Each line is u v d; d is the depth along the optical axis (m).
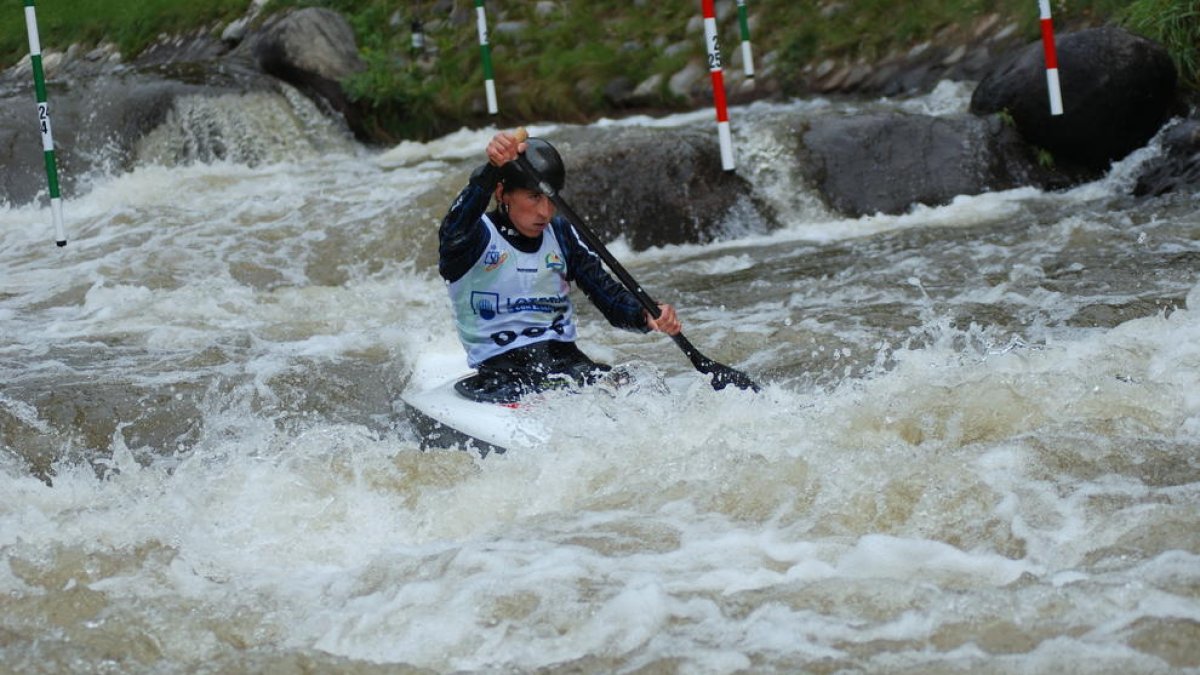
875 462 4.52
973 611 3.48
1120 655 3.21
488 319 5.63
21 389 6.86
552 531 4.30
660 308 5.54
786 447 4.81
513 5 16.20
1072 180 11.63
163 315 8.60
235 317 8.59
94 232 10.96
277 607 3.94
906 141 11.62
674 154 11.27
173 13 18.28
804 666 3.28
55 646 3.67
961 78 13.43
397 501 4.84
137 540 4.50
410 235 10.50
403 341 7.83
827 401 5.37
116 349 7.76
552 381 5.60
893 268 9.05
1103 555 3.79
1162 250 8.70
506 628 3.64
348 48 15.73
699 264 9.99
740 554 4.02
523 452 5.05
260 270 9.96
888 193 11.41
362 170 13.52
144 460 6.24
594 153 11.12
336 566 4.32
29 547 4.41
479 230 5.50
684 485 4.55
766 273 9.40
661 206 11.08
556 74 15.04
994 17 13.66
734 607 3.63
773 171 11.48
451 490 4.85
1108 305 7.48
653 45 15.10
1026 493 4.26
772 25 14.82
